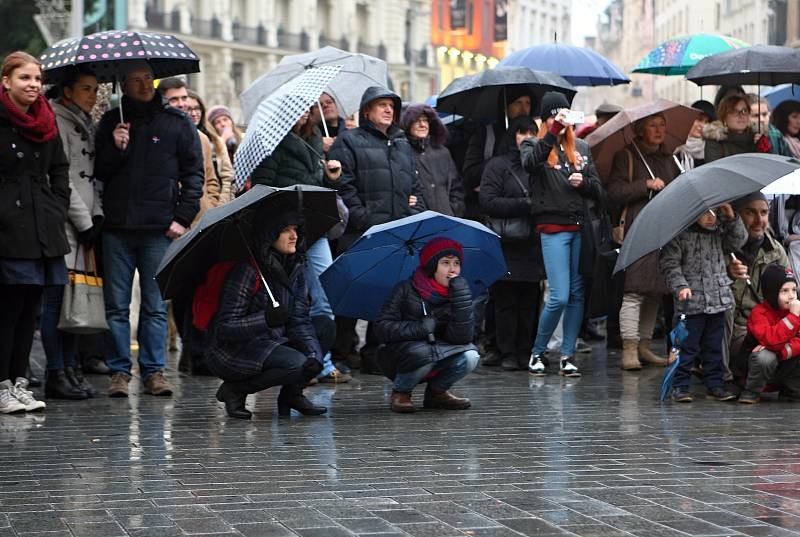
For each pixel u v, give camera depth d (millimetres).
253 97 22984
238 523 10555
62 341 18891
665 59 29000
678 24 159875
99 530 10367
